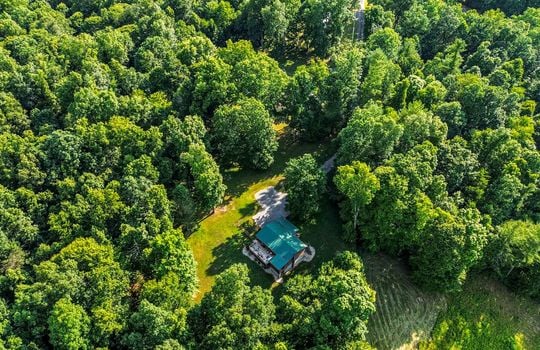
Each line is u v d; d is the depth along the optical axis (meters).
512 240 77.00
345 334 61.94
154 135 86.25
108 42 112.94
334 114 101.25
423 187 77.88
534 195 85.06
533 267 79.88
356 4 157.50
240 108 92.12
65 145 80.81
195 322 62.44
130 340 58.91
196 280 74.44
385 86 102.88
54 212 76.50
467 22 136.88
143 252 70.62
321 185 84.56
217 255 83.44
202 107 99.12
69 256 65.50
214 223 88.81
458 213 76.88
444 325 77.25
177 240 71.06
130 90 105.25
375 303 78.31
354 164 79.19
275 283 79.19
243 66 100.81
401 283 81.19
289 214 90.62
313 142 108.56
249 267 81.50
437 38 134.75
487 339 76.69
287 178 86.44
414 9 135.50
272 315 64.44
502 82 105.88
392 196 75.31
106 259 66.06
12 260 69.50
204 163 82.88
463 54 132.25
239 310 60.81
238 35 143.88
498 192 81.69
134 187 77.38
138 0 140.12
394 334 75.12
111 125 86.75
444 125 88.12
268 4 133.75
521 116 100.62
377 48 111.81
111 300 63.19
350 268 70.88
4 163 79.19
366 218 79.69
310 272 81.38
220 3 139.62
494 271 84.06
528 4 153.00
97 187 79.12
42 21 127.19
